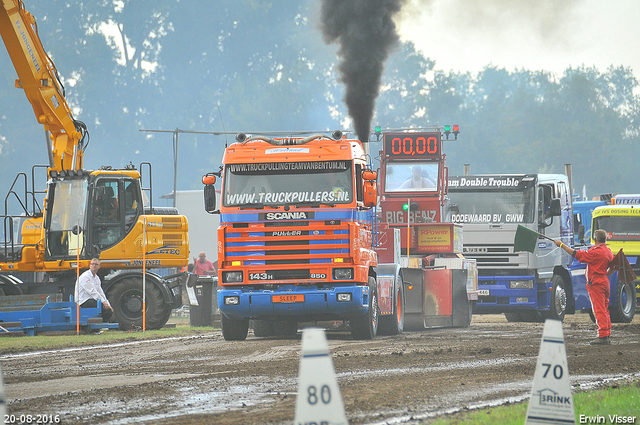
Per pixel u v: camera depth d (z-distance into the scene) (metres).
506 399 32.44
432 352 51.50
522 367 43.19
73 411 30.23
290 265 60.03
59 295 73.94
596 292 58.34
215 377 39.47
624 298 94.31
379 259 74.19
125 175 80.00
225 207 60.78
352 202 60.03
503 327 82.75
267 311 60.22
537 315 99.19
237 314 60.81
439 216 90.38
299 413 17.23
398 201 90.94
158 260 80.12
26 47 81.44
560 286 95.94
